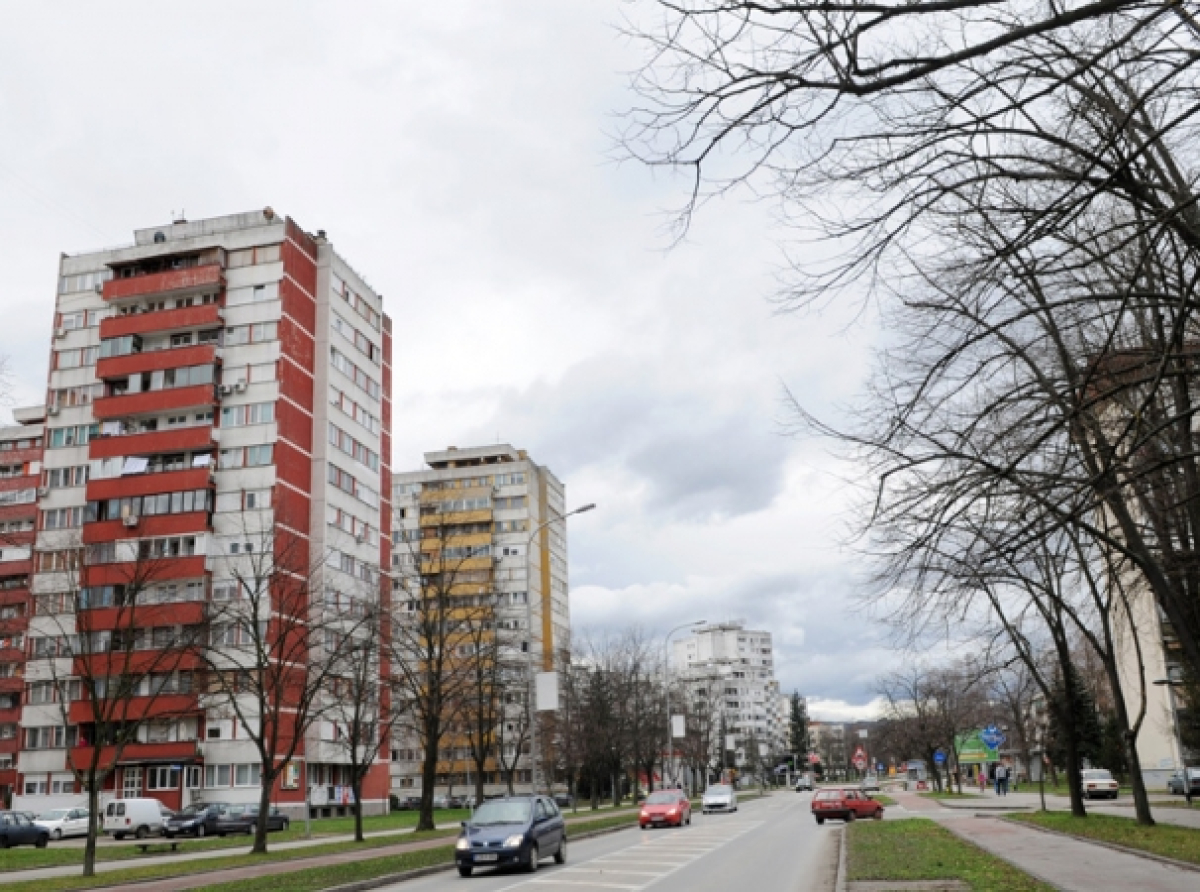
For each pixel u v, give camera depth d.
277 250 64.06
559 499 111.44
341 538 65.06
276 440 60.72
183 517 59.28
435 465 109.06
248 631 36.53
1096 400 9.16
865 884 15.48
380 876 20.67
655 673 81.12
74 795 58.00
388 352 75.56
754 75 6.64
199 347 62.28
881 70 6.41
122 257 66.31
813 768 177.38
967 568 11.12
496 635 49.12
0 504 72.56
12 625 49.91
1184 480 14.66
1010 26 7.80
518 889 18.08
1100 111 9.20
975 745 71.12
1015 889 13.99
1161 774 62.03
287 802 57.53
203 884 20.52
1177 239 10.69
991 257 8.43
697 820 46.62
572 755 72.12
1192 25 7.12
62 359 66.12
